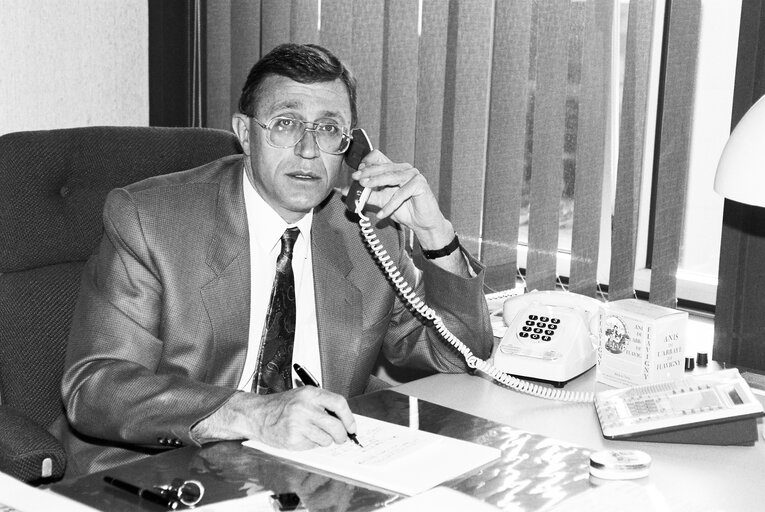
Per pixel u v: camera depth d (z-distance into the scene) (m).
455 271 1.78
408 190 1.70
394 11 2.32
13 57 2.41
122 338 1.56
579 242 2.12
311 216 1.75
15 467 1.44
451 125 2.25
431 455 1.29
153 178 1.71
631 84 2.01
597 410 1.51
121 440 1.47
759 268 1.97
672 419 1.39
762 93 1.91
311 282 1.74
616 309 1.67
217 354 1.62
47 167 1.75
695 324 2.20
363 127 2.44
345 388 1.71
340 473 1.24
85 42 2.55
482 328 1.76
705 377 1.54
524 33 2.15
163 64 2.76
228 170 1.74
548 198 2.16
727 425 1.38
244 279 1.63
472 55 2.21
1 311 1.73
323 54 1.62
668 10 2.07
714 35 2.11
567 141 2.16
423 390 1.65
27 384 1.74
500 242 2.25
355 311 1.72
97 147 1.81
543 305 1.81
